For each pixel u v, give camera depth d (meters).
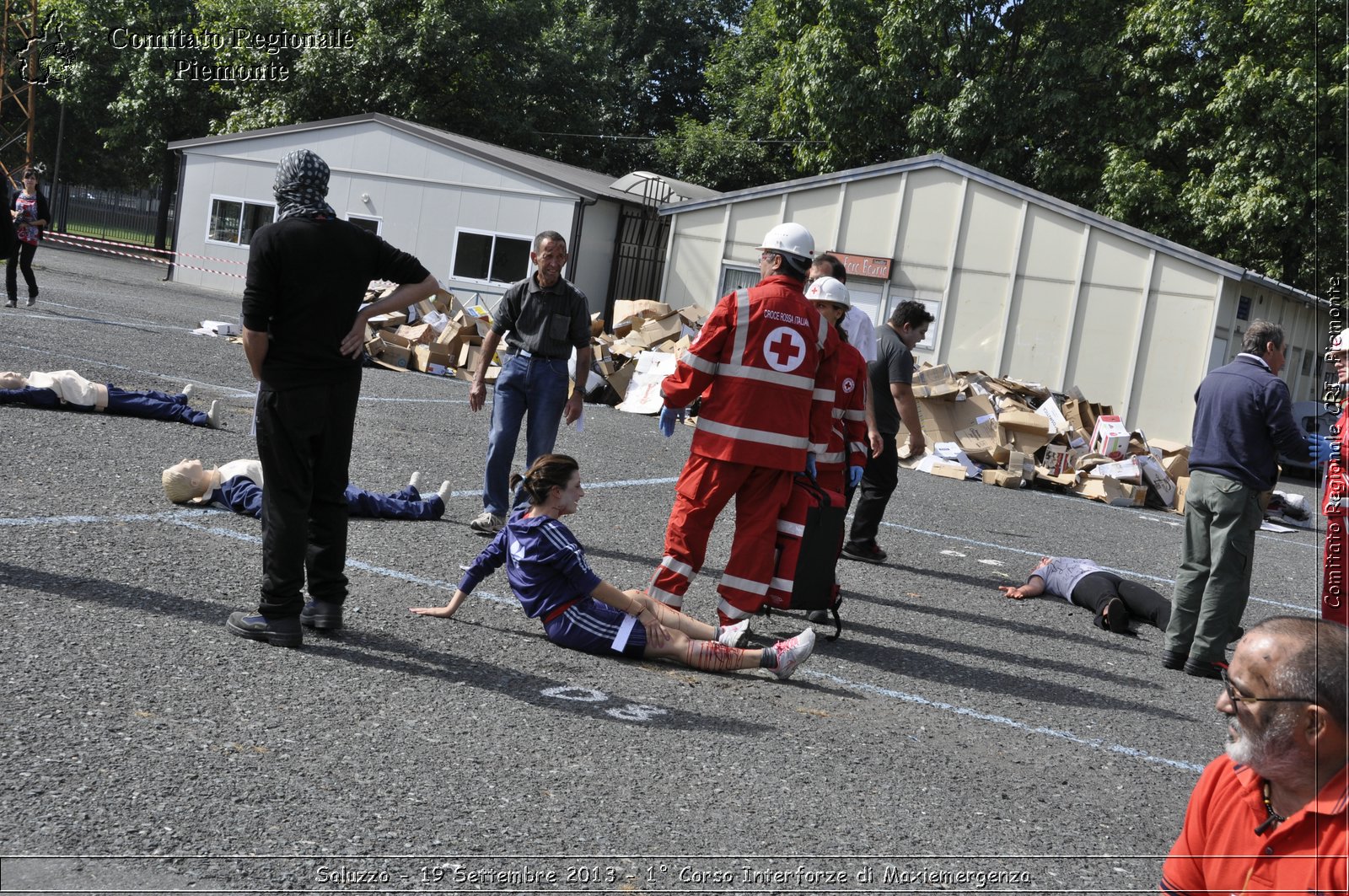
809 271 5.68
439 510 7.55
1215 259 19.50
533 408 7.30
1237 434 6.11
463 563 6.49
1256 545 12.03
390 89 35.62
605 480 10.09
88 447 7.80
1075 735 4.92
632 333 18.00
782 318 5.45
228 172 29.36
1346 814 1.92
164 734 3.59
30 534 5.54
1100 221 20.39
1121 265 20.38
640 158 44.97
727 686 4.98
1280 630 1.96
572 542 5.11
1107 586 7.38
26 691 3.73
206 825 3.05
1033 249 21.11
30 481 6.61
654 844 3.30
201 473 6.80
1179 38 24.88
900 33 28.94
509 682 4.58
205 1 36.59
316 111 36.69
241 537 6.23
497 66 38.44
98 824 2.97
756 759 4.10
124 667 4.09
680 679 4.99
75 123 46.12
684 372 5.43
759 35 41.53
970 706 5.16
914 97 30.36
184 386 11.51
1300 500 14.37
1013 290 21.27
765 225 23.55
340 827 3.15
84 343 13.21
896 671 5.60
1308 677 1.90
